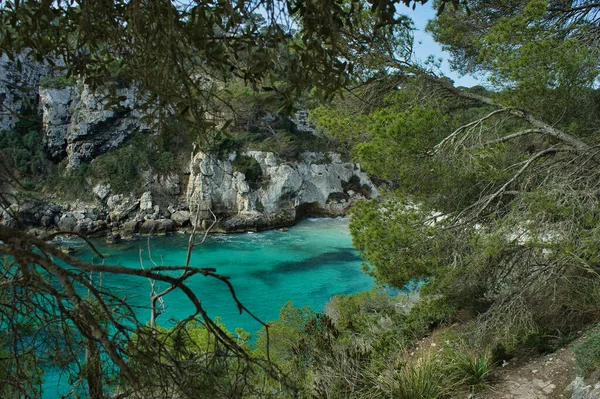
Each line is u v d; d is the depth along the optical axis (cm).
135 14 221
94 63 267
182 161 4922
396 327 1176
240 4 218
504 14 1184
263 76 238
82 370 197
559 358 812
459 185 1010
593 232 752
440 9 218
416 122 926
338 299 1444
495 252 846
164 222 4509
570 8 1084
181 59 232
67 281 146
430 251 959
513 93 903
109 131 5041
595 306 912
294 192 4959
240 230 4597
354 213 1051
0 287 189
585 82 898
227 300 2439
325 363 845
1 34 244
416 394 731
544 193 845
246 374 205
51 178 4725
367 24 647
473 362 832
